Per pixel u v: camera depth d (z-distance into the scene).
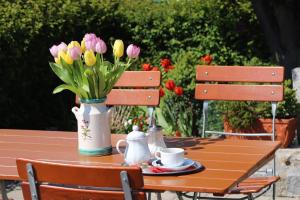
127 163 3.08
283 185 4.90
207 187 2.74
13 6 6.17
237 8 7.35
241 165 3.06
